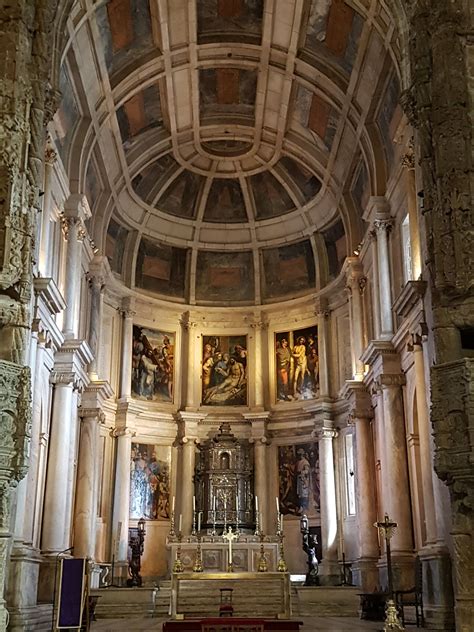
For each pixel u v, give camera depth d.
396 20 17.16
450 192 14.07
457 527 13.07
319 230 30.73
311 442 29.36
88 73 22.23
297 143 28.53
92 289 26.78
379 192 23.97
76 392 22.70
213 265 32.28
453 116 14.47
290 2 22.31
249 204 31.80
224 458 29.02
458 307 13.95
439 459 13.21
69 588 14.06
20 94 14.16
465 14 15.23
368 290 26.50
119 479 27.66
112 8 21.08
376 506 24.45
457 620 12.70
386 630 13.77
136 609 21.62
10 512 13.03
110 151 26.30
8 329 13.47
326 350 29.61
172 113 27.22
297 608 22.27
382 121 23.52
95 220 27.39
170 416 29.95
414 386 20.72
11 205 13.54
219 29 24.06
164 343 30.98
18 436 12.95
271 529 28.86
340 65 23.64
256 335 31.45
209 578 18.69
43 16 15.04
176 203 31.38
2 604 12.45
